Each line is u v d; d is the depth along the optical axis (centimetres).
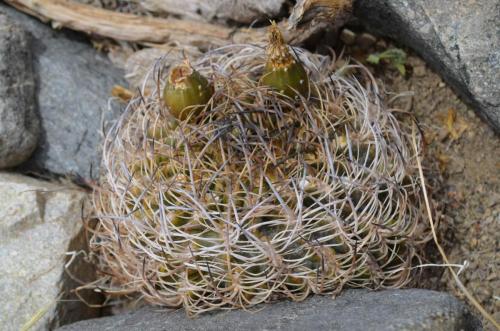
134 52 87
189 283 75
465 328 72
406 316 71
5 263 81
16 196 82
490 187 81
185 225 74
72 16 87
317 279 75
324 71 80
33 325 80
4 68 84
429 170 81
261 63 79
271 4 82
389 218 77
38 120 85
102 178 82
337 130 77
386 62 84
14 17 88
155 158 76
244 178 75
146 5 86
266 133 76
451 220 81
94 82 87
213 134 75
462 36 77
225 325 74
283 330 72
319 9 80
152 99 80
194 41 85
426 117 83
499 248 80
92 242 80
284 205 73
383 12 80
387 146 77
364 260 75
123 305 83
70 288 81
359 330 71
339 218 74
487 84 77
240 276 75
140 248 76
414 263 79
